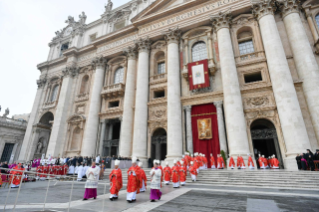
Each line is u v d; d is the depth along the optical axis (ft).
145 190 32.58
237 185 37.68
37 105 112.78
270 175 38.96
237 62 65.26
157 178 24.49
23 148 102.63
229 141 55.26
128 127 75.00
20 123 118.52
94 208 20.04
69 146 89.56
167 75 74.54
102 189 36.32
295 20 59.41
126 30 90.02
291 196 25.43
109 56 94.79
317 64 53.93
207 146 62.28
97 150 83.35
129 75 83.15
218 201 23.04
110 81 92.48
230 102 57.41
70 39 119.03
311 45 58.65
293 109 49.70
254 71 62.23
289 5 61.77
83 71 104.06
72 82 103.60
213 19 70.03
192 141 64.64
